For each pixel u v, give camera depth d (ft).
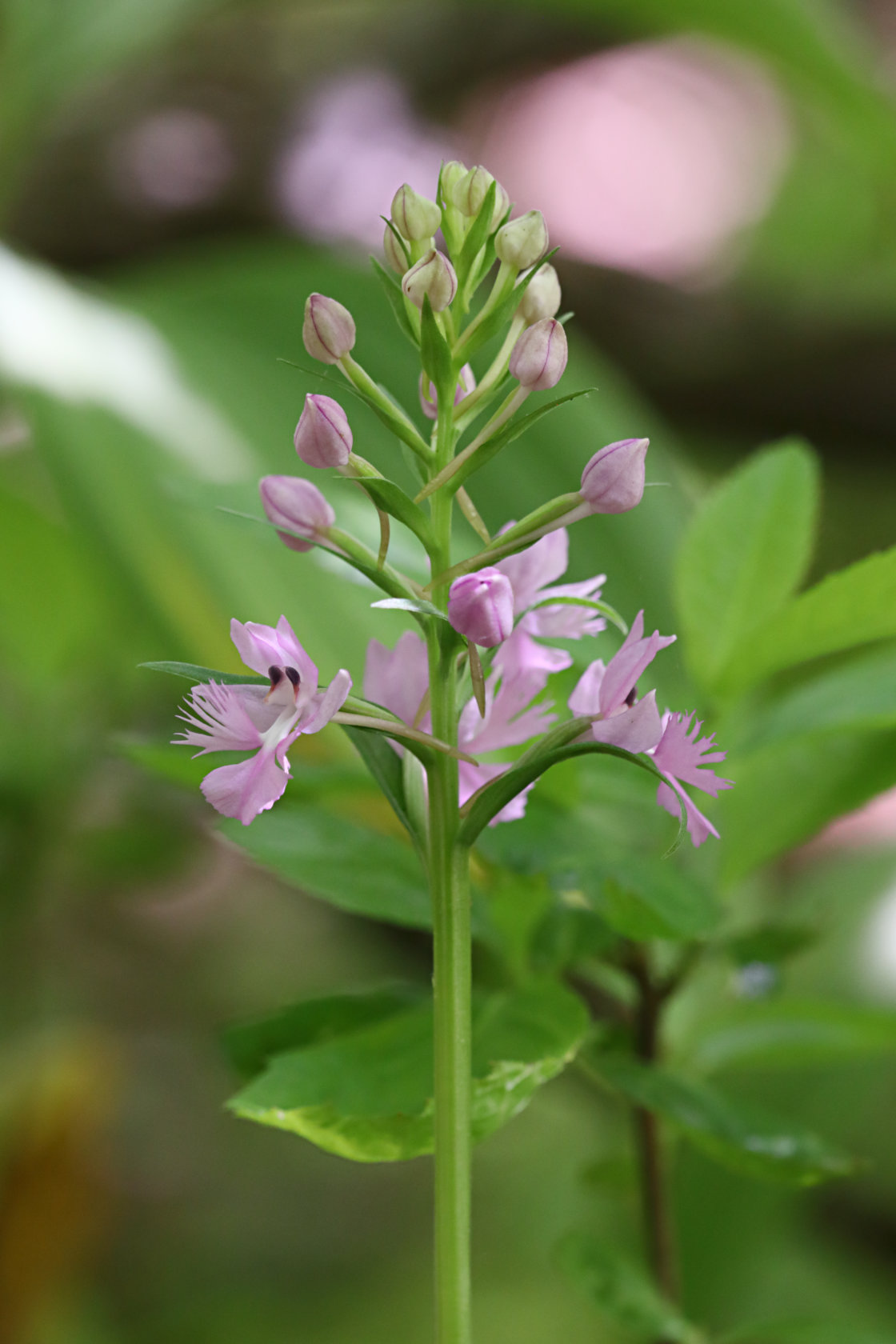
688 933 1.82
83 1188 3.09
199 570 2.22
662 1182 1.98
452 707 1.70
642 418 2.81
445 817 1.69
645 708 1.68
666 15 3.38
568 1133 4.40
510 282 1.73
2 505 2.93
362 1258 4.32
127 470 2.38
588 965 1.96
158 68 4.28
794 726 1.91
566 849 1.85
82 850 3.20
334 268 2.77
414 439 1.72
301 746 2.11
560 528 1.74
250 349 2.69
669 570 2.31
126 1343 3.79
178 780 1.97
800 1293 3.07
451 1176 1.69
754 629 1.96
